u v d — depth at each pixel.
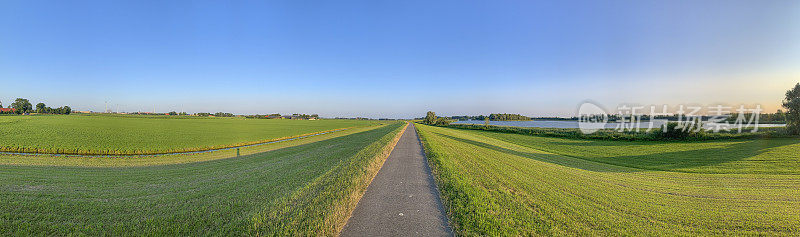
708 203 8.48
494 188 8.21
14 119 68.75
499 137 47.34
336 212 5.73
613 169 17.41
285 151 25.95
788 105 29.88
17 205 7.28
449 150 17.91
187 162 21.45
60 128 51.00
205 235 5.04
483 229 5.17
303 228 5.04
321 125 93.69
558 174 12.77
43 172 14.96
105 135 43.09
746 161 19.69
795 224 6.40
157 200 8.04
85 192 9.48
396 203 6.79
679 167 18.61
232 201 7.36
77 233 5.29
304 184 8.71
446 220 5.78
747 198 9.22
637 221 6.33
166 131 54.00
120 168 18.19
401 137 31.06
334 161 14.46
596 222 6.02
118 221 6.03
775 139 29.09
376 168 11.11
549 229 5.37
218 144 34.97
